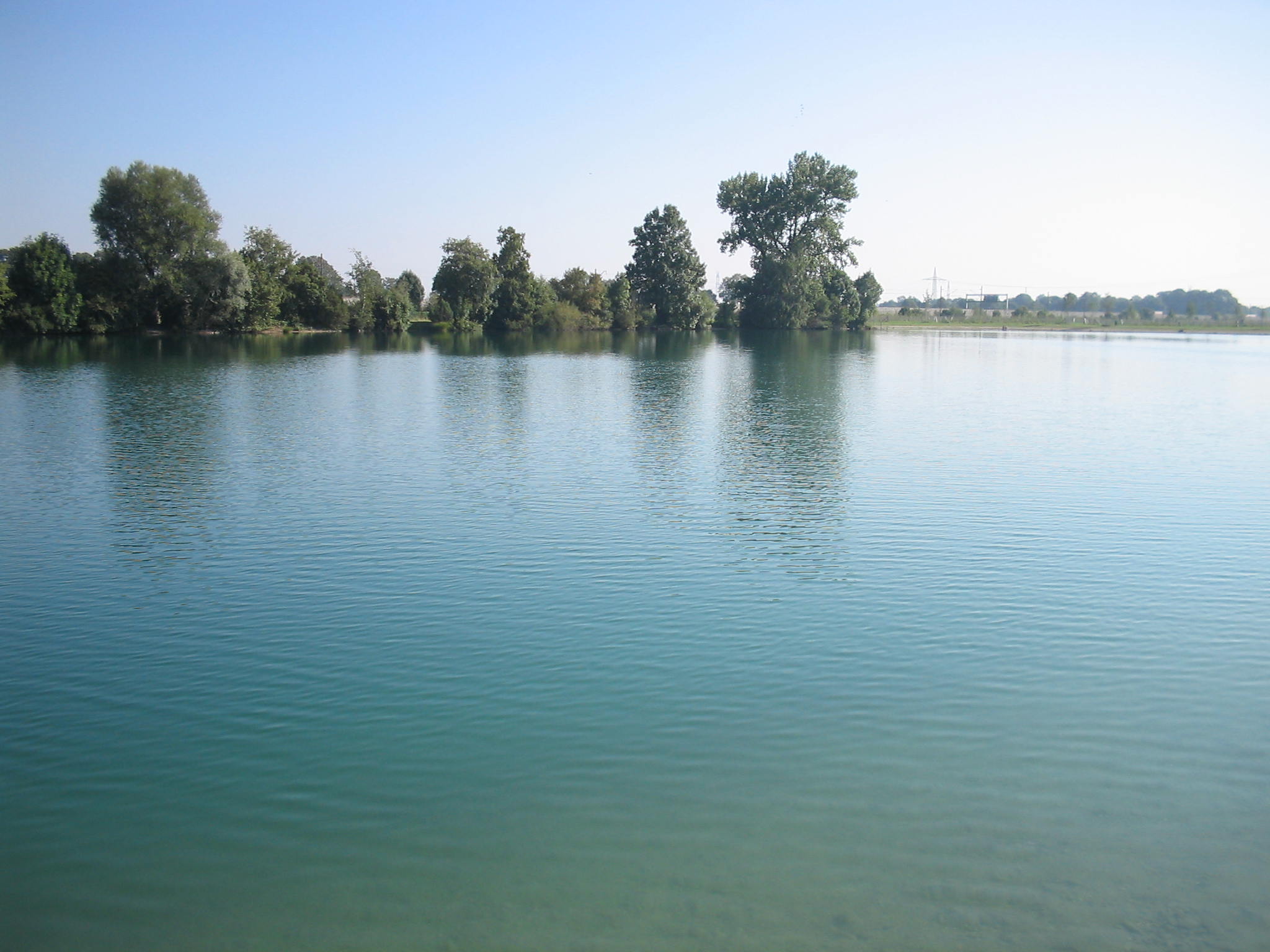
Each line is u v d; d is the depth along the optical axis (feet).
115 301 317.01
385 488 86.94
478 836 32.83
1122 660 48.42
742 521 75.51
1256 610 55.62
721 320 508.53
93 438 114.73
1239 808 34.99
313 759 38.17
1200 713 42.57
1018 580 61.16
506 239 451.53
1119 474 94.27
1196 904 29.43
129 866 31.48
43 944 27.84
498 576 61.62
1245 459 102.63
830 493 85.56
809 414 141.69
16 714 42.32
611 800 35.01
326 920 28.71
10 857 32.01
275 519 75.66
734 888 30.01
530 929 28.12
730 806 34.65
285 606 56.03
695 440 115.75
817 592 58.54
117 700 43.75
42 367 210.18
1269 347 388.37
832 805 34.78
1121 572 62.69
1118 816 34.30
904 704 43.21
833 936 27.81
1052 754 38.75
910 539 70.54
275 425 126.52
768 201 442.50
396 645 50.06
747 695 44.04
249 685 45.19
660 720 41.52
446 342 345.72
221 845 32.53
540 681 45.47
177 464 98.37
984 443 114.73
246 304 338.75
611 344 347.97
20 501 81.71
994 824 33.73
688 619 53.98
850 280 501.97
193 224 318.45
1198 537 70.95
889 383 194.08
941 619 54.08
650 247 465.88
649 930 28.04
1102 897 29.71
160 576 61.67
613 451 107.34
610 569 63.16
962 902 29.43
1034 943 27.61
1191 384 195.72
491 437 117.29
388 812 34.32
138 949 27.61
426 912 28.94
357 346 310.65
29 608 55.88
